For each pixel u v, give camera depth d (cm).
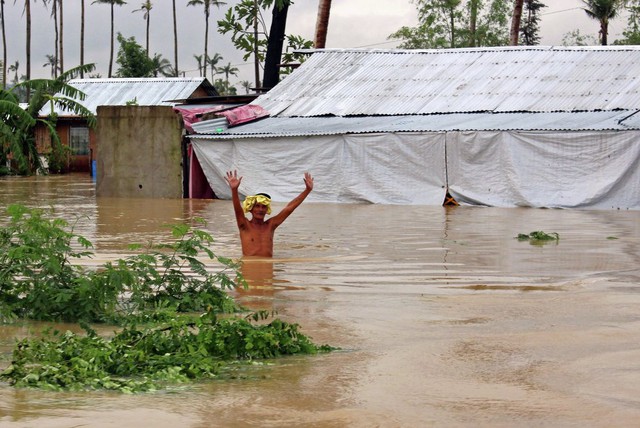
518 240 1576
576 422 521
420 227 1827
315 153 2672
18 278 980
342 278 1117
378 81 3144
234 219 2027
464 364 660
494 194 2489
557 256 1349
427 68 3164
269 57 4031
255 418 522
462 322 826
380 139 2602
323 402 558
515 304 925
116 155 2878
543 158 2442
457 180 2533
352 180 2636
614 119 2508
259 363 665
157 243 1483
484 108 2817
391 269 1199
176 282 935
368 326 808
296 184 2695
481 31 6225
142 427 501
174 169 2838
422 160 2567
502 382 608
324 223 1912
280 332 701
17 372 611
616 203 2372
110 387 588
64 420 511
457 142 2522
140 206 2453
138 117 2855
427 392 583
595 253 1388
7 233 915
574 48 3067
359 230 1755
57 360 648
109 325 835
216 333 688
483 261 1288
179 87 5166
